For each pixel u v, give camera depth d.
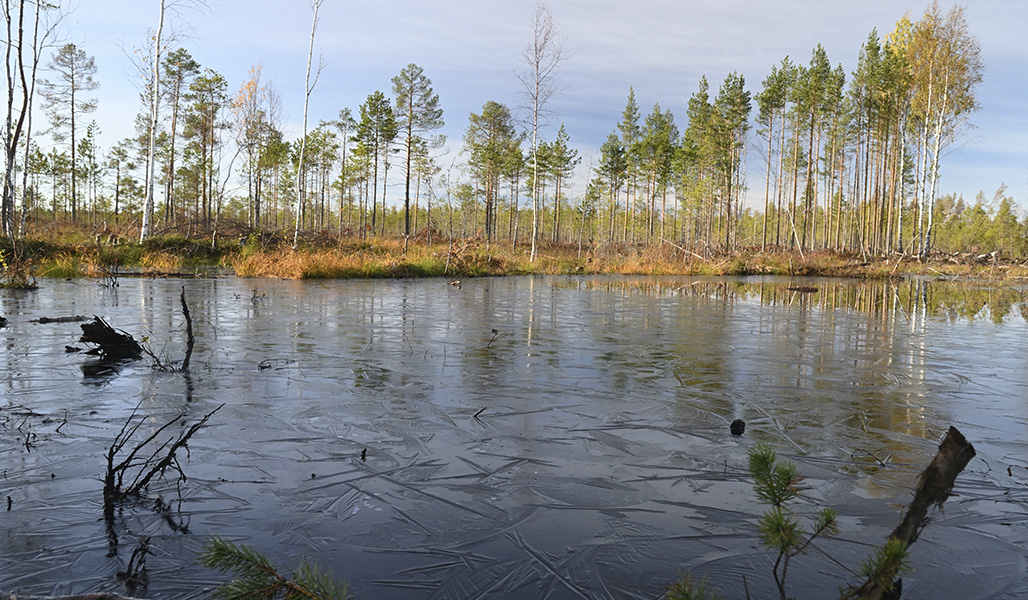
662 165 52.84
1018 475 3.16
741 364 6.09
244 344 6.62
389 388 4.75
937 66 29.34
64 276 16.33
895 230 54.69
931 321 10.41
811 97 42.12
